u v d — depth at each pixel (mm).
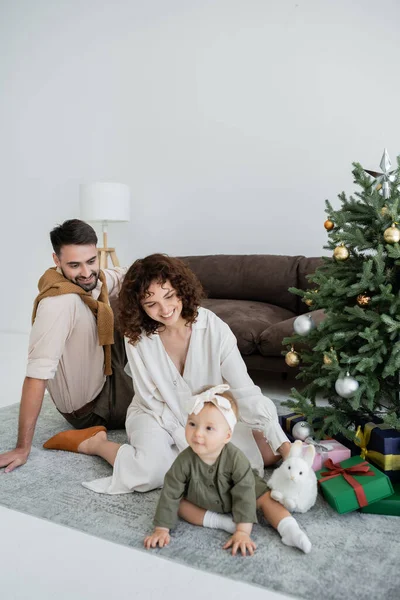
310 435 1688
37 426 2141
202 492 1293
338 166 3625
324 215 3699
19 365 3488
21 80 4738
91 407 1989
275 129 3799
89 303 1864
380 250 1576
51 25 4555
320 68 3617
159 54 4160
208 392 1250
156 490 1542
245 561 1165
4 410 2410
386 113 3455
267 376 3188
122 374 1972
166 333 1605
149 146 4281
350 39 3512
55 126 4641
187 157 4137
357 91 3523
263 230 3920
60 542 1273
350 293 1619
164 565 1164
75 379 1905
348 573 1113
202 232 4152
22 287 4930
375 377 1625
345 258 1713
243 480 1246
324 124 3639
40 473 1664
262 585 1075
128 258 4484
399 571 1119
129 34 4254
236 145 3947
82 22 4426
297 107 3715
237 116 3922
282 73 3744
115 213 3873
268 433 1500
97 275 1909
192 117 4090
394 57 3402
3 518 1396
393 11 3375
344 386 1566
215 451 1243
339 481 1404
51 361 1740
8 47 4762
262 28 3779
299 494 1308
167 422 1599
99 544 1259
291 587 1065
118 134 4395
